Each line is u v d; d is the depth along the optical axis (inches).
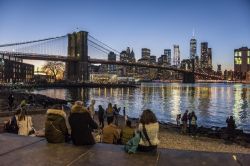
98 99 3939.5
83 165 286.7
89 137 350.0
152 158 304.0
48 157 308.3
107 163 291.3
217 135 954.1
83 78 7628.0
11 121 502.3
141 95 4901.6
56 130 356.8
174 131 1035.3
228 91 7047.2
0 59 6550.2
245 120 1956.2
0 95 2795.3
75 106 356.8
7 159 302.2
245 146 799.1
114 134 468.8
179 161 296.0
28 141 365.7
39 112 1093.1
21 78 7869.1
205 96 4813.0
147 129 319.6
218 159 301.7
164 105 3051.2
